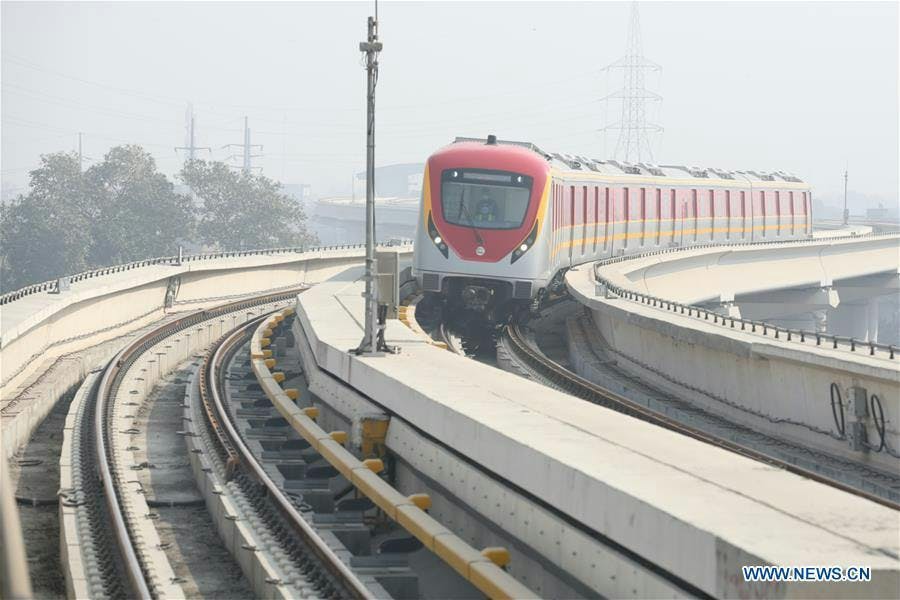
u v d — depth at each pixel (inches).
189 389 1229.7
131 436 1007.0
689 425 1099.9
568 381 1218.6
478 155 1605.6
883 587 373.7
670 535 446.3
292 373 1396.4
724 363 1163.3
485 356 1637.6
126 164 5295.3
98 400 1080.8
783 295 3796.8
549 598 561.9
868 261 4092.0
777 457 949.2
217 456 861.2
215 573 653.3
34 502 815.7
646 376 1397.6
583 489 522.0
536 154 1665.8
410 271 2111.2
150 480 870.4
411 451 767.1
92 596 554.6
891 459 874.1
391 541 667.4
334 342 1072.2
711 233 2834.6
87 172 5285.4
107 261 5044.3
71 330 1546.5
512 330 1674.5
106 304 1740.9
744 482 508.7
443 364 932.0
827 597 374.0
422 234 1600.6
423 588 634.2
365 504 740.0
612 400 1085.1
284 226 5876.0
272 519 689.0
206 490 802.8
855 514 450.6
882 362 884.0
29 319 1218.6
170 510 796.6
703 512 450.9
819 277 3656.5
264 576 586.9
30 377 1269.7
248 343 1676.9
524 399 750.5
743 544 403.9
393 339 1146.0
